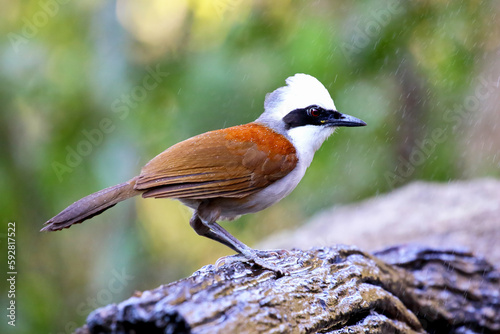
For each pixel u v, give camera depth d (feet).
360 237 44.86
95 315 17.98
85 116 45.27
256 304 19.35
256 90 43.78
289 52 43.80
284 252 25.91
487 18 50.62
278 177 27.14
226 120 44.14
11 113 45.52
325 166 50.03
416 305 29.40
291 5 45.93
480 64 53.21
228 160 26.32
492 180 51.62
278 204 56.54
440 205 47.32
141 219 54.08
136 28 51.03
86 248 53.26
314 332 20.63
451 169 55.11
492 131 55.21
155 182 25.14
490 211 44.06
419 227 44.11
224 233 26.40
